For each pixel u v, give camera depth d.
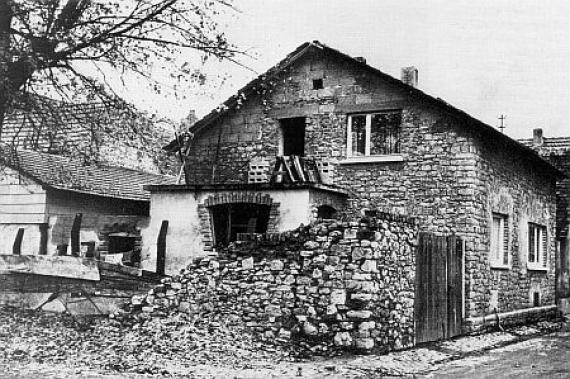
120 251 19.20
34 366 10.79
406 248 14.37
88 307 14.66
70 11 12.84
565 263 30.42
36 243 18.70
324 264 13.39
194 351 12.33
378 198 18.34
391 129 18.66
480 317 17.42
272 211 16.95
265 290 13.80
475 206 17.31
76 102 13.80
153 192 18.42
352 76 19.06
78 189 19.30
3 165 15.84
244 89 20.06
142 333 13.45
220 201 17.50
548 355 14.94
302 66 19.77
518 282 20.64
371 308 12.96
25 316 14.56
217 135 20.72
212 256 14.40
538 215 23.00
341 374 11.21
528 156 20.97
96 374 10.40
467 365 13.08
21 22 12.62
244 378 10.56
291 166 18.88
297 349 13.04
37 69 12.70
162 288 14.42
